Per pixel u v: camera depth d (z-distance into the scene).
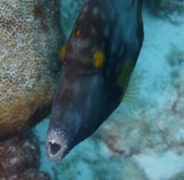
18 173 0.83
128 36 0.71
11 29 0.76
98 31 0.67
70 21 0.85
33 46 0.78
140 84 0.86
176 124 0.86
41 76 0.78
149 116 0.86
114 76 0.71
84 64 0.66
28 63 0.77
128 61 0.73
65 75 0.66
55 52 0.79
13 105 0.78
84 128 0.67
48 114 0.82
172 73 0.86
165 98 0.86
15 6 0.76
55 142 0.65
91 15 0.67
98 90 0.68
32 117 0.80
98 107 0.68
